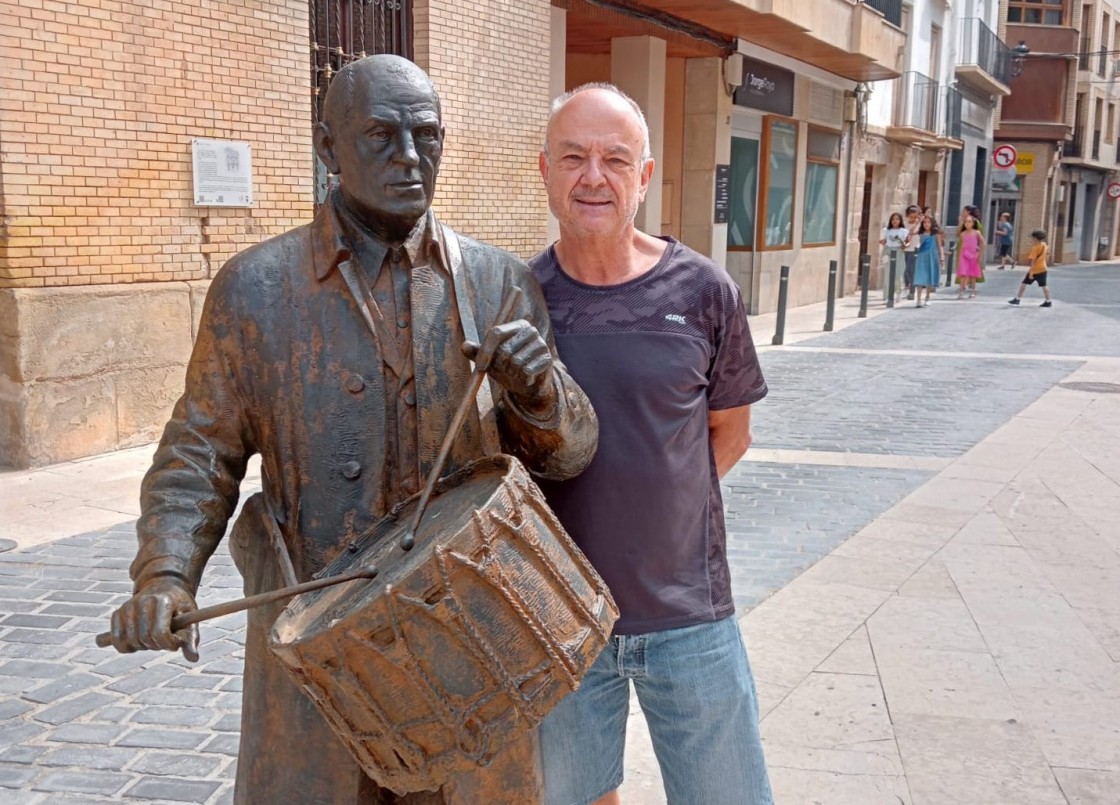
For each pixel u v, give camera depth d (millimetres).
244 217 7891
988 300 20656
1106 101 42812
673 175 15781
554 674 1659
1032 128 36531
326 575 1814
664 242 2441
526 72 10625
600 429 2236
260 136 7934
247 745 1918
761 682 3795
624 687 2402
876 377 10773
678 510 2270
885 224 23625
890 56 18625
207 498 1819
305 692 1670
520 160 10703
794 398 9586
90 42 6719
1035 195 37719
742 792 2328
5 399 6680
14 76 6352
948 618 4387
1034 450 7492
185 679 3891
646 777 3254
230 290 1852
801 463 7223
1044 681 3826
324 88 8844
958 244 20891
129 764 3311
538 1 10664
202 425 1848
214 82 7539
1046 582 4824
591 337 2277
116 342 7055
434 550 1546
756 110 16641
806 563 5188
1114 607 4531
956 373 11070
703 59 15312
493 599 1596
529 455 1976
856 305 19125
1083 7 39062
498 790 1906
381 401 1851
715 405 2482
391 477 1866
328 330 1846
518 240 10844
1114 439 7902
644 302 2303
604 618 1765
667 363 2262
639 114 2268
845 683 3793
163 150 7250
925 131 23703
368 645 1549
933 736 3430
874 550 5262
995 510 5992
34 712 3621
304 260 1876
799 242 18672
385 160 1767
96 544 5363
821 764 3254
